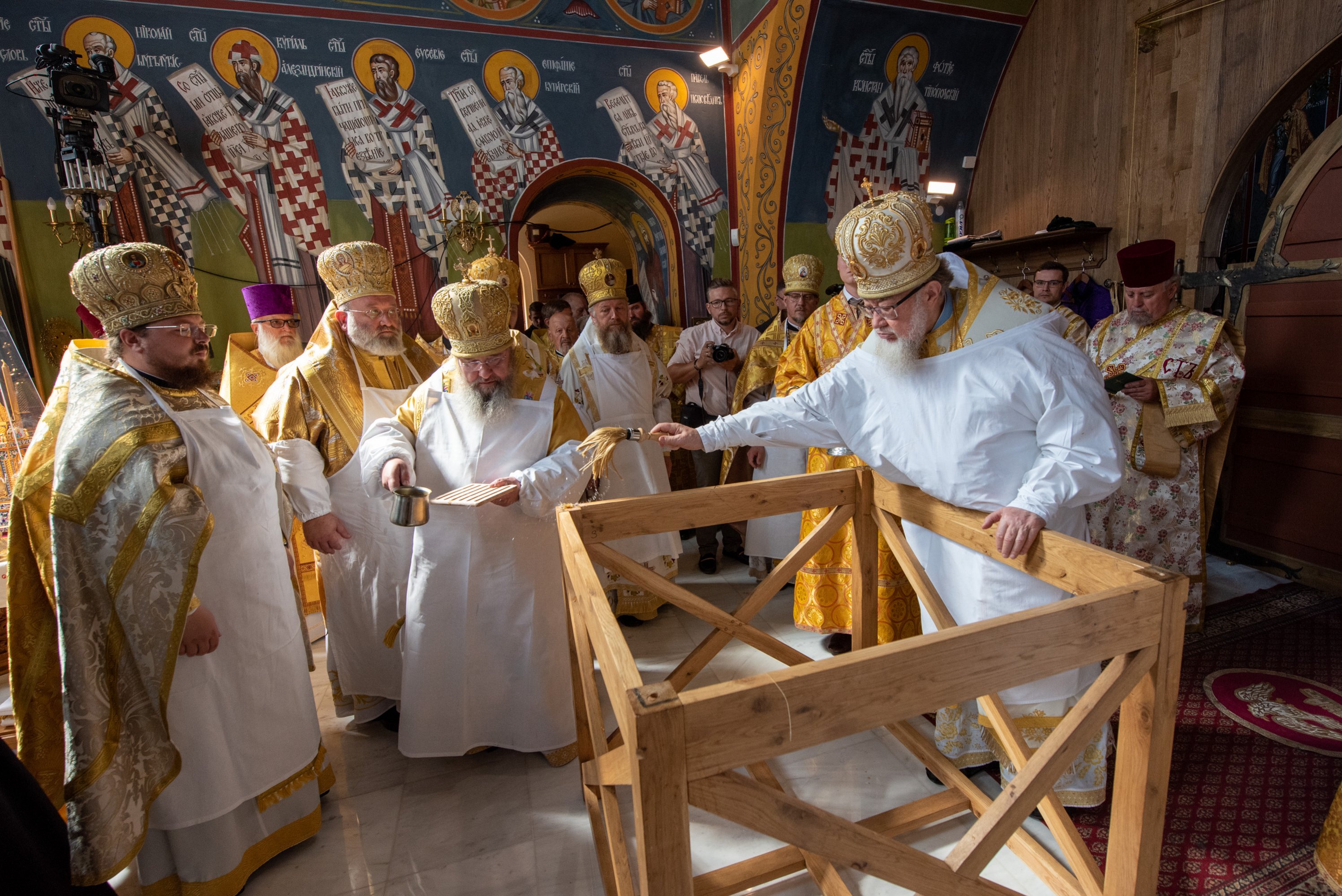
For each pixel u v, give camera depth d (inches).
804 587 105.7
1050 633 40.4
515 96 190.5
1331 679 95.8
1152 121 151.2
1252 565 138.5
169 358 61.8
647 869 33.8
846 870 65.4
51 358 162.1
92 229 146.3
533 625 80.9
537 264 382.0
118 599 55.9
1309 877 62.8
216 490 62.4
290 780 68.3
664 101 203.9
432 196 187.8
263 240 176.6
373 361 92.2
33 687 61.2
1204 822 70.4
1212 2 136.0
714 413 162.2
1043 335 59.4
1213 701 91.7
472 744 82.3
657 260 239.8
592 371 124.7
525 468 80.6
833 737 36.1
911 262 58.7
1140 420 110.7
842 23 181.8
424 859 69.9
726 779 34.4
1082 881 55.2
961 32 188.4
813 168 202.8
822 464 107.7
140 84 162.7
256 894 65.9
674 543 123.6
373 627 90.1
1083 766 67.8
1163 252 108.3
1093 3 165.6
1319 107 121.8
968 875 43.2
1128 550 113.8
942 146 206.2
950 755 74.7
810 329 109.5
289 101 173.5
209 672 61.2
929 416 63.4
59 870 56.7
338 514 88.1
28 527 59.4
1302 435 127.3
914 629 99.9
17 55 153.7
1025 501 55.0
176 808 60.1
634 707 31.8
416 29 179.2
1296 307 126.0
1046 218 185.2
